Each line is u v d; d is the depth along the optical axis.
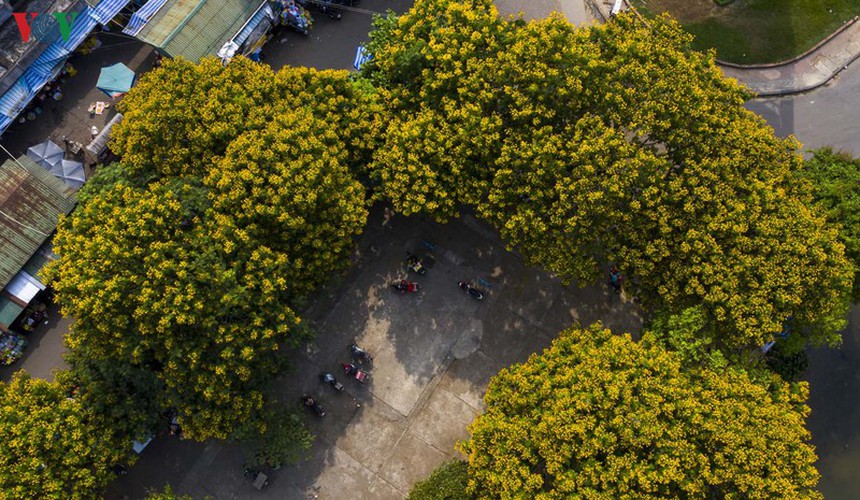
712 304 30.58
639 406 27.91
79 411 31.08
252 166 29.84
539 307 40.50
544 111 30.33
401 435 38.44
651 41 32.78
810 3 45.00
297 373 39.06
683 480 26.81
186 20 40.62
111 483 37.06
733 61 44.78
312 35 45.00
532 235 32.16
